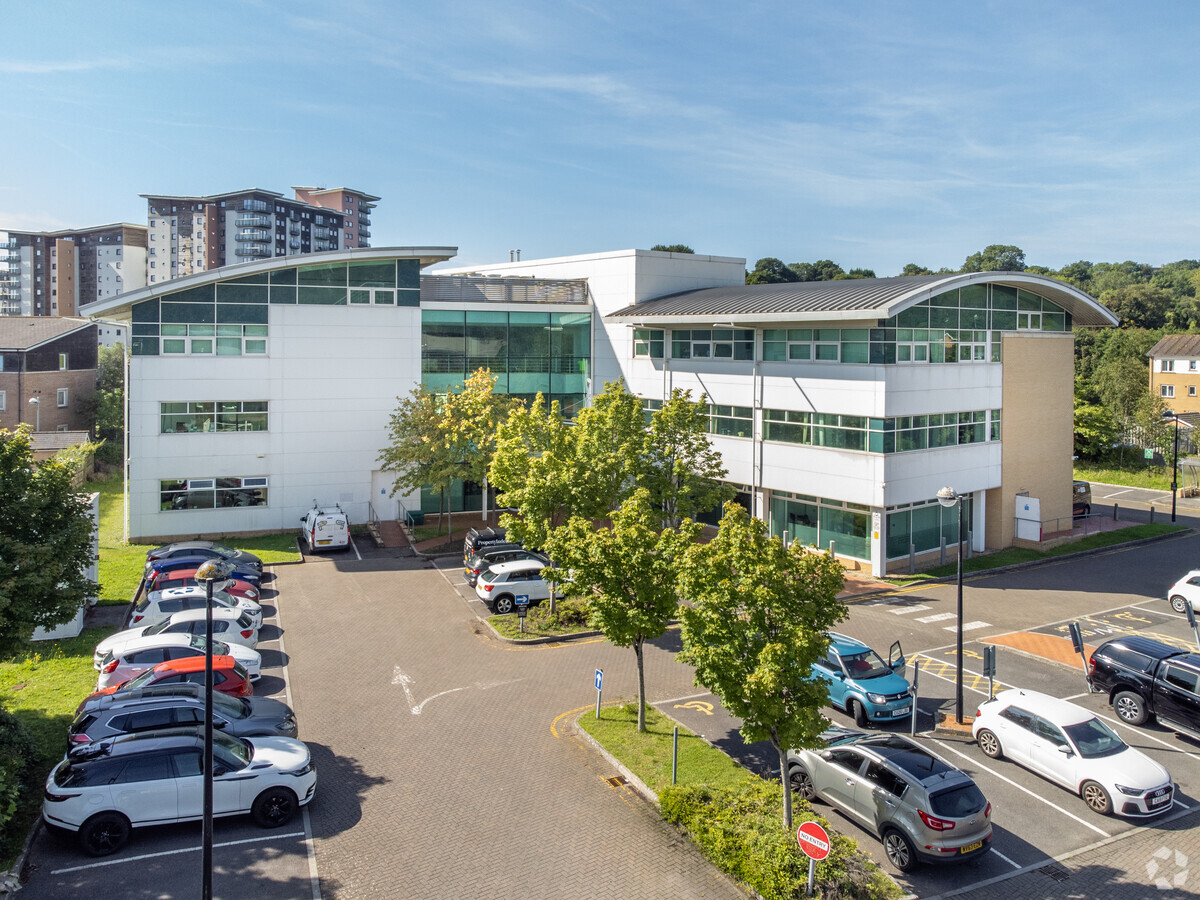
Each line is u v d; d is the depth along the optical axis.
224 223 148.12
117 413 61.03
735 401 38.78
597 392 47.00
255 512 39.44
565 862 14.27
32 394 58.47
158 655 20.77
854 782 15.33
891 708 19.59
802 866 13.34
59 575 17.22
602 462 26.77
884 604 29.86
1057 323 40.28
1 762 15.07
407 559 35.62
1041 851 14.91
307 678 22.34
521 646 24.94
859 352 32.91
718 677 14.05
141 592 28.42
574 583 19.17
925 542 35.19
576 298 46.88
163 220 148.00
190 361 37.88
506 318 45.41
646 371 43.97
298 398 39.69
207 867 12.12
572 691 21.64
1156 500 51.34
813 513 35.78
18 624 16.38
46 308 148.50
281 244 152.25
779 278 110.81
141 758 14.65
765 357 37.19
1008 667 23.84
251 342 38.78
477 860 14.28
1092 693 21.98
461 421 37.69
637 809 16.03
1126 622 28.03
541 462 26.42
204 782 12.23
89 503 19.56
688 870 14.12
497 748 18.47
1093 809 16.31
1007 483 38.22
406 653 24.31
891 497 32.72
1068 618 28.48
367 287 40.47
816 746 14.08
